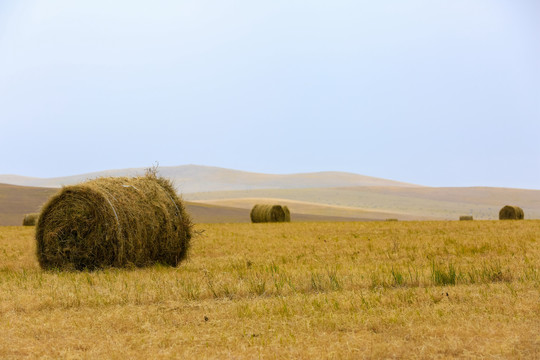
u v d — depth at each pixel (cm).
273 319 1047
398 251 2159
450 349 831
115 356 836
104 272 1820
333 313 1075
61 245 1945
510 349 823
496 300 1137
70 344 910
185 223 2089
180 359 823
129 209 1955
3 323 1053
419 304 1134
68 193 1947
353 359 804
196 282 1459
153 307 1187
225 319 1062
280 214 6019
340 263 1834
